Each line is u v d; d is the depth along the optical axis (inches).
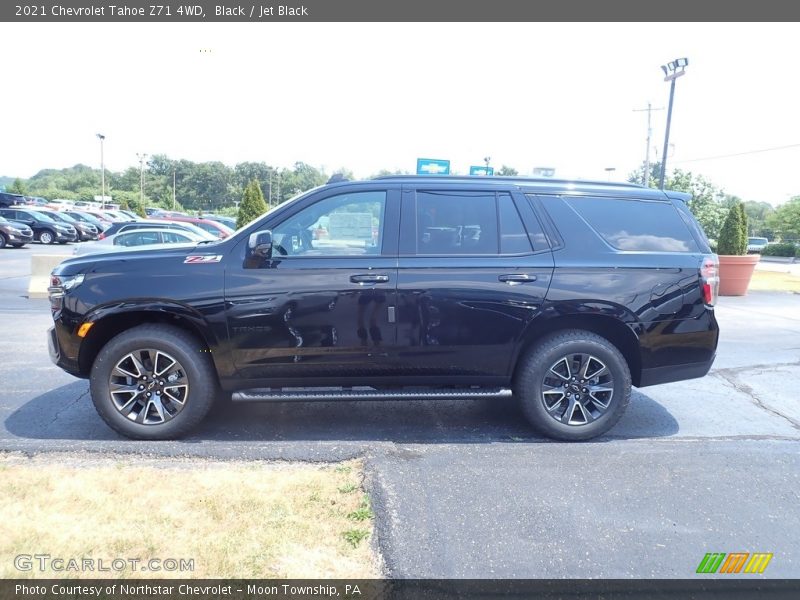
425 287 161.8
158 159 4414.4
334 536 110.8
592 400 170.4
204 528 110.9
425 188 169.3
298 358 162.4
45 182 4399.6
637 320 166.1
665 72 789.9
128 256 163.0
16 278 564.7
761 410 205.3
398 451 153.3
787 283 625.3
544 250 166.7
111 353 158.4
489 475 141.1
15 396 207.3
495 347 165.8
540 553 110.3
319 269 160.9
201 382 161.8
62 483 126.6
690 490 136.5
